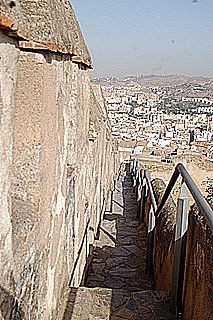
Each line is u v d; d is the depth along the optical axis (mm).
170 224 4320
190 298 2738
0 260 1623
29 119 2084
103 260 5875
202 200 2305
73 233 3635
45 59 2117
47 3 2186
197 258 2564
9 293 1740
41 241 2266
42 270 2352
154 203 5379
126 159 24766
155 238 5109
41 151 2137
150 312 3215
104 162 9016
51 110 2344
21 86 2047
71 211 3457
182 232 3014
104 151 8938
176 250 3070
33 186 2117
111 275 5359
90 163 5184
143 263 5844
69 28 2926
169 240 4016
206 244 2359
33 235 2066
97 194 6859
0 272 1630
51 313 2762
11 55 1663
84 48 3631
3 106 1592
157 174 12492
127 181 15742
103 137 8383
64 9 2988
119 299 3363
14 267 1801
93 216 5930
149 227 5344
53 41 2080
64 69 2746
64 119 2840
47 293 2562
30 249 2033
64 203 3016
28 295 2055
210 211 2143
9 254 1729
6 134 1644
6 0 1484
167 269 3799
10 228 1737
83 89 3951
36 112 2084
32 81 2053
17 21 1562
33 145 2098
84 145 4262
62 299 3186
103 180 8641
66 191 3076
